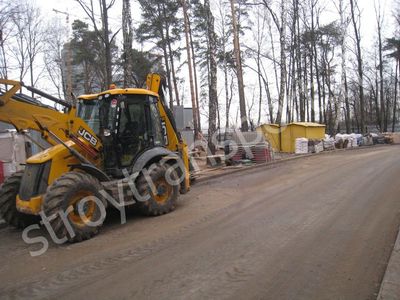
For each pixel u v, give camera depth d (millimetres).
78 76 38250
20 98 7375
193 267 5527
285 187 11859
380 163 17203
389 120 62094
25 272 5750
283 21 28672
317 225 7410
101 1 17172
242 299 4508
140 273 5410
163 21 32562
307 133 27156
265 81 40281
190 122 24875
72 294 4879
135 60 32688
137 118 8953
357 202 9227
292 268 5348
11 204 7977
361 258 5637
